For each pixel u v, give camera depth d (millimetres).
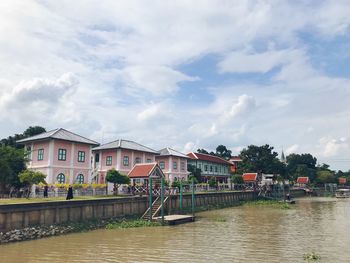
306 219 43594
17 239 26031
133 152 59438
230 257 22062
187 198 52000
